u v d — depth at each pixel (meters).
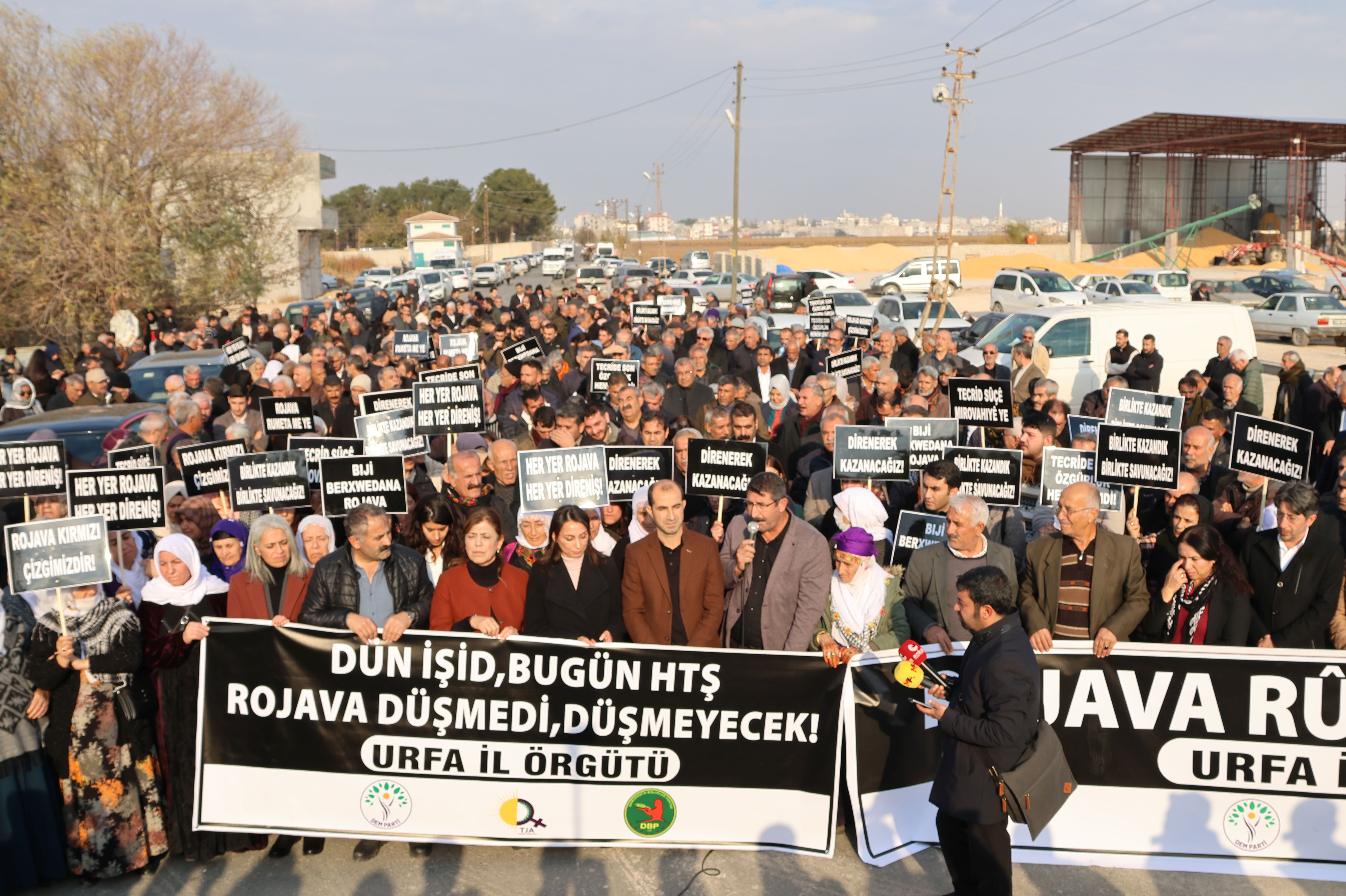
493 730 5.27
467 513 6.74
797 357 13.64
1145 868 5.18
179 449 6.86
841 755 5.29
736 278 34.94
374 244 119.94
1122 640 5.28
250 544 5.39
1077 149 60.22
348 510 6.48
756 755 5.27
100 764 4.92
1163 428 7.05
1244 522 6.63
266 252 33.28
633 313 17.73
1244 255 55.72
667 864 5.28
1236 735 5.19
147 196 29.91
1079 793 5.25
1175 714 5.21
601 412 8.17
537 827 5.28
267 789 5.20
